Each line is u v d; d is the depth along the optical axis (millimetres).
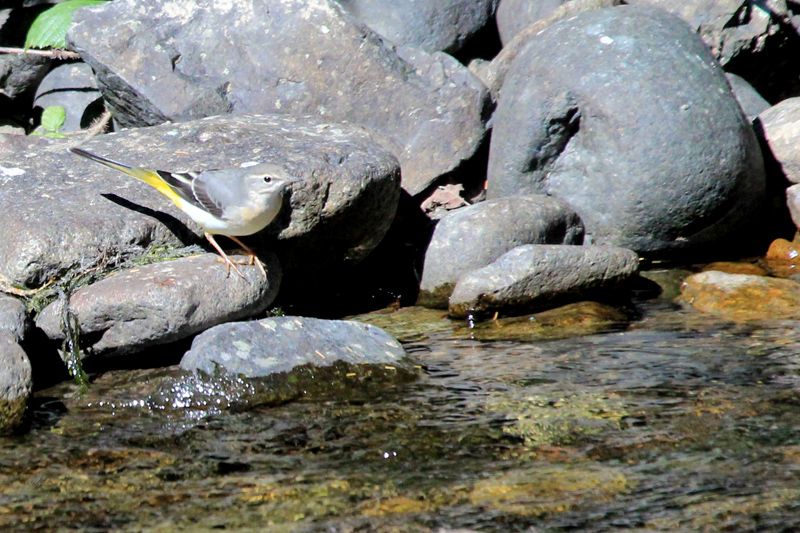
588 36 13859
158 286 9906
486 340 10914
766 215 14344
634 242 13492
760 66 16922
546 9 16453
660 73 13305
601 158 13438
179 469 7629
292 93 14695
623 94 13234
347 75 14773
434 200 14844
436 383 9469
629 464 7285
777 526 6191
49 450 8109
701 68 13445
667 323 11172
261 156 11688
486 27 17281
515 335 11055
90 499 7062
